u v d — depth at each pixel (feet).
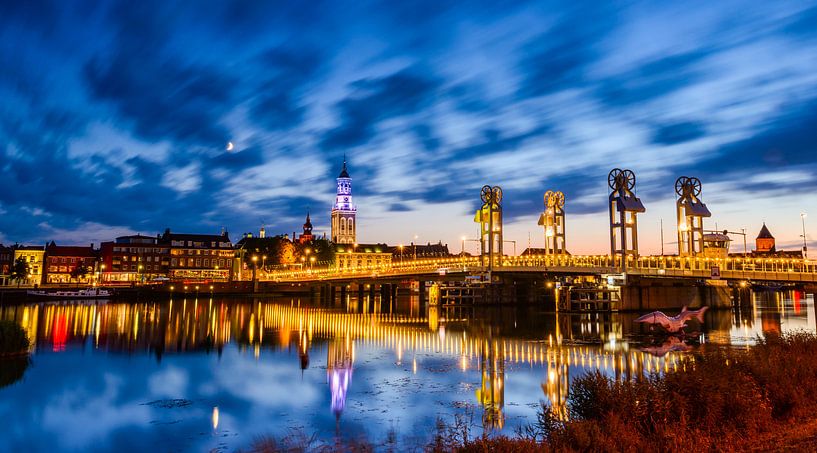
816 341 116.98
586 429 65.51
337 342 232.12
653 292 410.11
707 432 69.92
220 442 99.60
